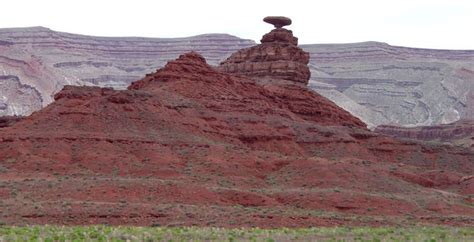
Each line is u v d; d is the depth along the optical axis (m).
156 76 152.00
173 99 137.88
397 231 78.94
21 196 99.25
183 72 151.88
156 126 125.94
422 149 156.88
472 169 153.00
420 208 108.44
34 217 89.00
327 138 147.25
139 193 101.62
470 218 104.94
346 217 98.56
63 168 112.00
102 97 129.88
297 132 146.88
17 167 112.06
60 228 74.75
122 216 90.94
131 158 115.75
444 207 110.31
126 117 125.81
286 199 106.38
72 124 122.38
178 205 97.62
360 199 106.44
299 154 138.00
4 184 102.69
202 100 144.62
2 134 120.69
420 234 74.75
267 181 115.88
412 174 128.50
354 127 173.12
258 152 126.31
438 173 133.38
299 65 191.75
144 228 77.12
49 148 116.25
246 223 89.69
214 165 116.56
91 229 72.31
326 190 109.31
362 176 117.75
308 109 172.50
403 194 114.62
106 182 103.81
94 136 119.12
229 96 150.38
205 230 74.75
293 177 116.81
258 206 103.44
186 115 133.00
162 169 113.19
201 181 110.81
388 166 131.62
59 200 97.69
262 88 165.75
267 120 144.25
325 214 99.62
